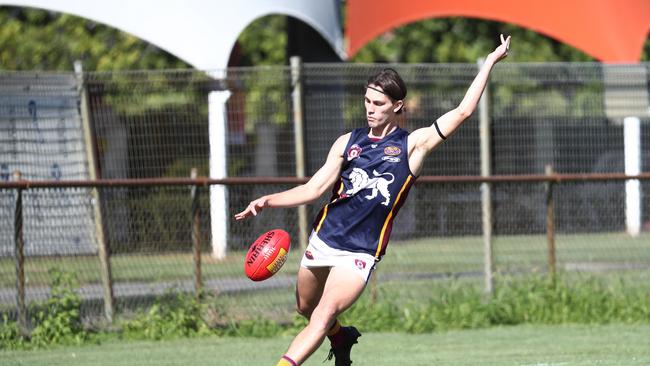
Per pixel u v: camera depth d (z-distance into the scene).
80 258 36.31
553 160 43.19
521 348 31.95
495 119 42.72
